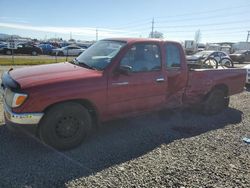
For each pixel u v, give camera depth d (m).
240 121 5.88
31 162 3.64
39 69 4.38
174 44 5.21
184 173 3.51
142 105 4.80
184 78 5.39
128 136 4.70
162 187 3.17
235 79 6.49
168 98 5.20
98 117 4.33
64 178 3.29
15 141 4.25
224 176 3.49
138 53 4.65
